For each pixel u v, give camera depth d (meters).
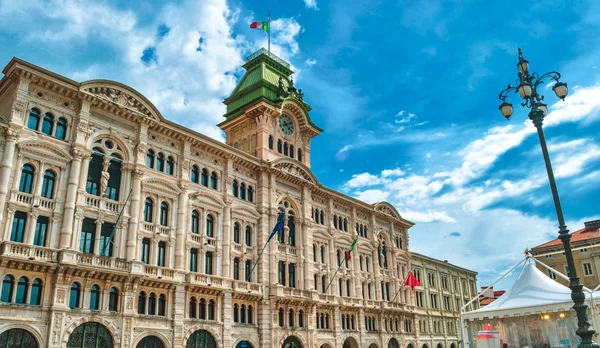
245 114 73.06
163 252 52.78
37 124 45.94
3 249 40.50
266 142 70.81
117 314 46.28
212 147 60.31
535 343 42.50
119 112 51.72
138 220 50.78
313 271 70.94
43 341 41.19
